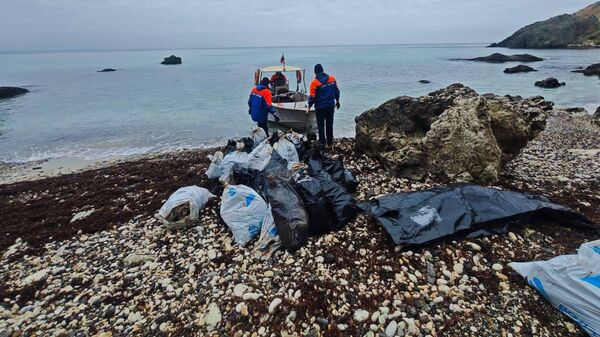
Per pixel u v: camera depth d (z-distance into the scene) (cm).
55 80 4194
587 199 606
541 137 1196
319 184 541
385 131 850
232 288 424
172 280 451
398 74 3975
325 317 371
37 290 453
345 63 6131
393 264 441
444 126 735
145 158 1250
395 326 352
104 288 445
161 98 2572
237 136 1556
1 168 1194
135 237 572
